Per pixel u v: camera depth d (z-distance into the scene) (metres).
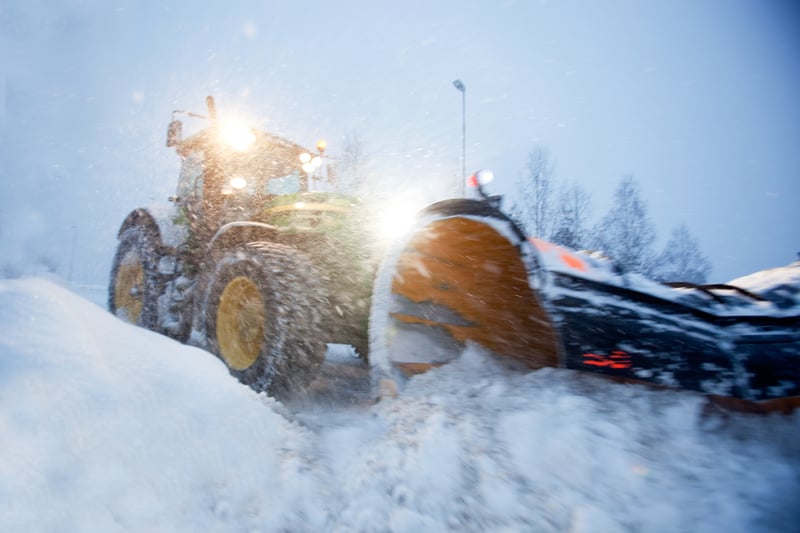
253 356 2.99
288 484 1.69
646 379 1.91
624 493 1.51
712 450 1.64
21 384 1.57
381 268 2.43
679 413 1.78
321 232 3.19
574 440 1.71
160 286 4.14
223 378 2.09
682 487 1.51
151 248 4.29
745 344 1.88
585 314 1.98
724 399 1.82
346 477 1.76
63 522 1.30
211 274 3.18
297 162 4.62
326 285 3.03
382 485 1.69
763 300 2.24
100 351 1.89
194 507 1.52
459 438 1.84
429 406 2.15
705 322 1.96
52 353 1.75
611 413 1.83
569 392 2.00
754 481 1.50
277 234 3.30
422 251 2.46
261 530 1.51
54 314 2.01
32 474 1.35
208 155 4.31
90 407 1.61
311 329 2.67
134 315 4.89
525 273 2.11
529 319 2.35
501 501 1.55
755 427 1.73
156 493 1.50
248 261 2.90
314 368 2.67
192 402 1.84
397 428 2.05
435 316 2.66
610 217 15.98
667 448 1.66
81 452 1.48
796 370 1.84
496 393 2.14
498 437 1.83
